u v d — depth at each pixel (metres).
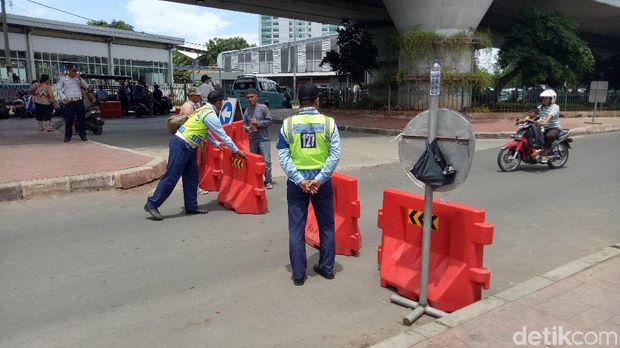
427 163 3.64
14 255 5.20
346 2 27.50
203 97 14.42
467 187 8.83
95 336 3.59
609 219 6.72
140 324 3.76
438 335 3.38
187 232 6.02
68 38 38.12
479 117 22.64
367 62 26.77
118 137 14.96
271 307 4.05
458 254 3.94
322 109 27.20
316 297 4.25
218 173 8.18
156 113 26.06
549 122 10.55
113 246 5.50
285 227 6.26
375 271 4.87
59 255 5.21
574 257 5.26
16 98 23.02
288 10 27.92
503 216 6.87
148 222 6.44
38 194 7.68
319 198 4.52
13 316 3.88
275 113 24.56
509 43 24.78
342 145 14.42
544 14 24.05
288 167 4.33
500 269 4.92
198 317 3.88
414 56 22.44
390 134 17.38
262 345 3.46
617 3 29.67
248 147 9.30
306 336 3.59
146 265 4.95
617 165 11.29
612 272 4.43
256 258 5.17
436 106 3.62
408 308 4.04
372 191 8.52
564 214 6.98
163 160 9.78
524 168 10.92
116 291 4.34
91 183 8.13
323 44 65.38
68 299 4.18
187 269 4.85
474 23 22.62
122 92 25.20
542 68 23.39
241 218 6.66
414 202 4.24
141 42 43.75
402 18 23.17
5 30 29.28
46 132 14.99
